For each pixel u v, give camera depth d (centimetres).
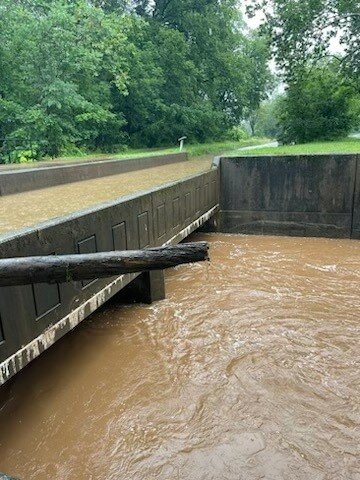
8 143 1808
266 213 1243
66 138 1914
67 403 484
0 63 1744
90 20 1927
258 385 510
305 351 582
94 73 1980
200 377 528
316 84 2181
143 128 2727
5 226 543
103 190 893
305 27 2072
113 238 581
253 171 1225
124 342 614
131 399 489
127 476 385
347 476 379
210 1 3003
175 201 841
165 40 2630
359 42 2038
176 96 2816
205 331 642
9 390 505
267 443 418
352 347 589
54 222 455
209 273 902
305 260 989
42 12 1891
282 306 725
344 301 744
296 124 2162
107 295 566
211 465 394
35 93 1839
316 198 1187
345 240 1176
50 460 406
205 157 2169
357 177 1133
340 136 2147
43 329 427
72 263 166
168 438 429
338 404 473
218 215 1282
